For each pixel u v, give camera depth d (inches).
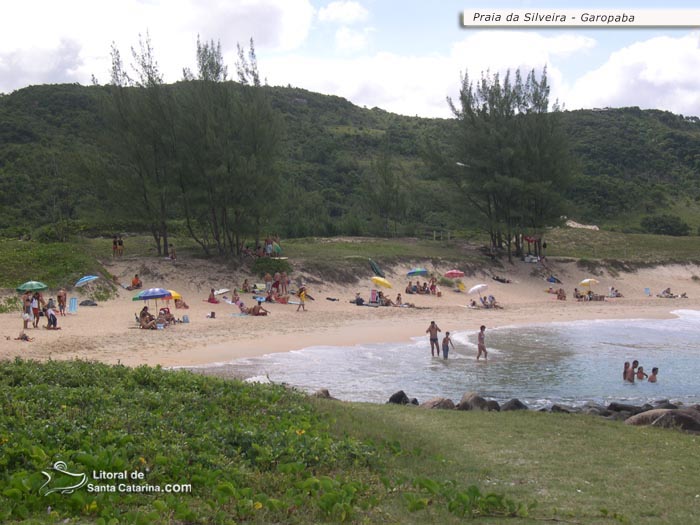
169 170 1691.7
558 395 821.9
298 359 1008.9
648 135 4849.9
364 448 408.2
